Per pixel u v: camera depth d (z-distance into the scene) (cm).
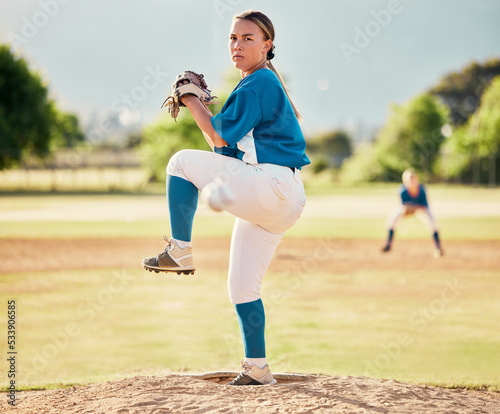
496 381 578
